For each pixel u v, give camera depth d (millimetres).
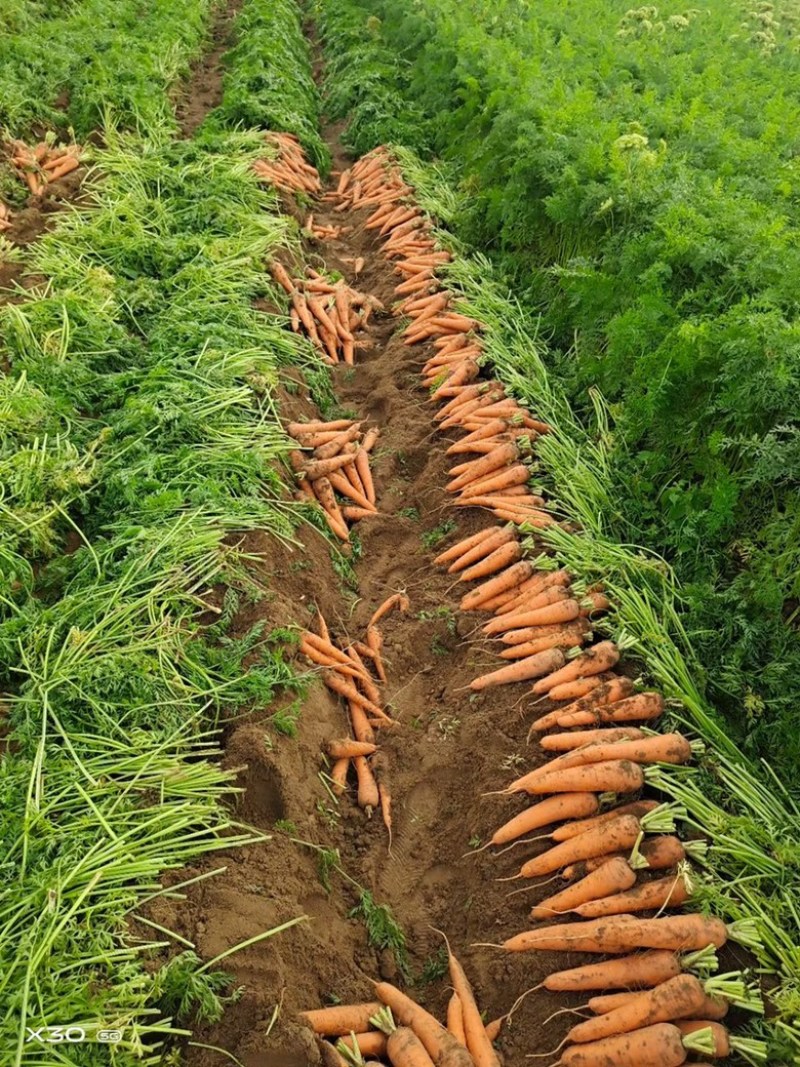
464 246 2633
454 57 3557
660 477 1683
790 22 5184
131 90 3225
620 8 4910
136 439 1661
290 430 1867
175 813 1097
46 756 1137
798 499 1389
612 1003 998
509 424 1847
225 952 996
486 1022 1063
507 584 1533
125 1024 904
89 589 1364
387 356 2271
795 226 2068
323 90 4312
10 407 1668
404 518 1827
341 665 1456
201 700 1266
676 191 1953
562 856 1133
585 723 1277
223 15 5559
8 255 2221
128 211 2428
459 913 1192
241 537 1521
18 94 2887
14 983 907
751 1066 948
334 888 1189
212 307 2094
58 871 997
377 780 1353
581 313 2023
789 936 1019
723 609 1404
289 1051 947
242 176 2742
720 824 1113
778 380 1396
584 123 2424
